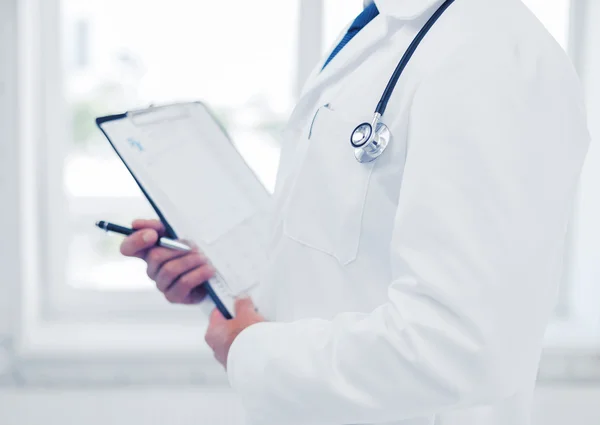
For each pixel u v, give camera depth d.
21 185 1.64
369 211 0.64
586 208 1.84
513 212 0.51
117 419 1.64
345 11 1.78
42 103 1.79
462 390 0.51
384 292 0.66
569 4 1.83
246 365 0.64
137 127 0.89
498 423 0.70
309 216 0.70
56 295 1.85
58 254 1.85
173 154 0.89
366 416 0.56
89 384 1.68
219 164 0.93
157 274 0.85
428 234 0.52
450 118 0.54
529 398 0.70
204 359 1.69
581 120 0.61
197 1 1.81
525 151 0.54
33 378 1.67
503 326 0.50
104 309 1.87
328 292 0.68
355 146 0.63
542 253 0.53
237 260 0.85
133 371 1.68
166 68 1.84
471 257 0.50
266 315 0.78
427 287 0.51
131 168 0.84
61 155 1.82
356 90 0.69
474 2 0.64
